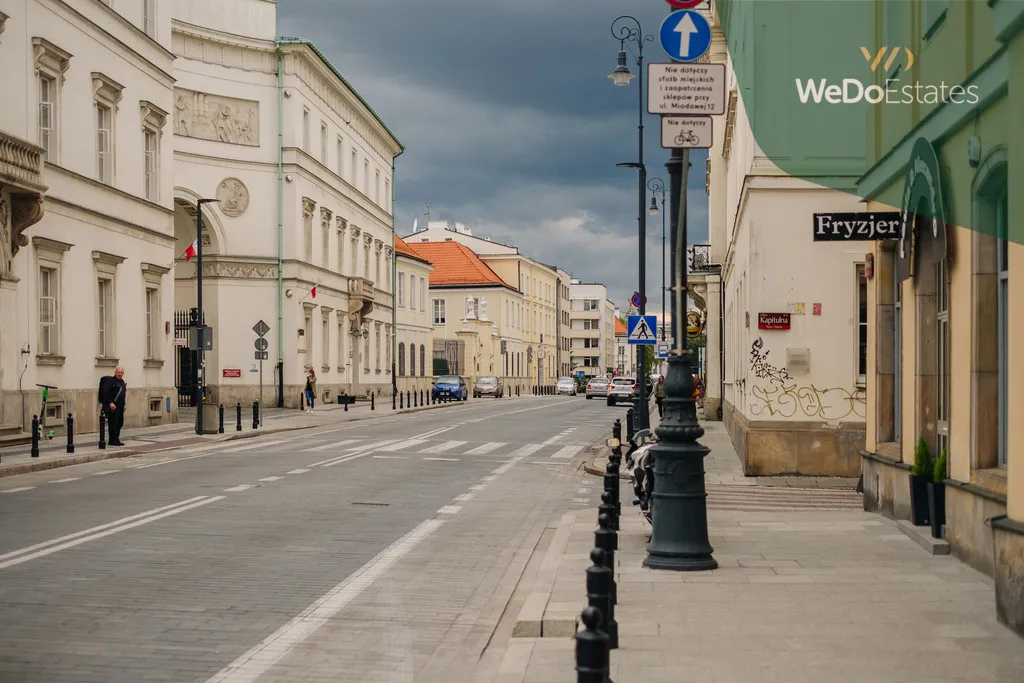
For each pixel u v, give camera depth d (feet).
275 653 22.40
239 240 153.48
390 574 31.37
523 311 354.95
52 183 83.92
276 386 155.53
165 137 109.19
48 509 44.70
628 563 32.45
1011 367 23.90
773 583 29.09
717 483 56.18
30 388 80.23
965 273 30.71
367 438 94.38
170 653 22.20
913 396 37.55
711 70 30.30
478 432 104.42
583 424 121.80
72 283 87.76
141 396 102.42
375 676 20.92
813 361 58.90
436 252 328.70
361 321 192.13
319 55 159.63
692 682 19.51
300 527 40.24
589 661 12.57
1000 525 24.00
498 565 33.24
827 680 19.65
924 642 22.52
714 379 127.95
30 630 23.93
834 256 58.70
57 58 84.53
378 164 211.61
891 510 41.34
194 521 41.42
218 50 150.41
